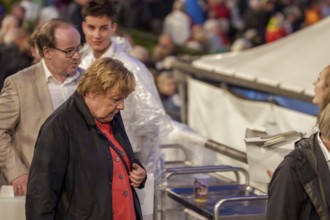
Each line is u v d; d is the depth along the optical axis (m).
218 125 10.66
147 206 6.78
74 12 15.63
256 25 21.92
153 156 7.23
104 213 5.76
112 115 5.87
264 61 10.66
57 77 6.63
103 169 5.79
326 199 5.60
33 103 6.55
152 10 23.17
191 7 23.25
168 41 18.42
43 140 5.73
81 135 5.78
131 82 5.78
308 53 10.34
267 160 6.80
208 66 11.18
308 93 9.53
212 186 7.59
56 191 5.74
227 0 24.23
